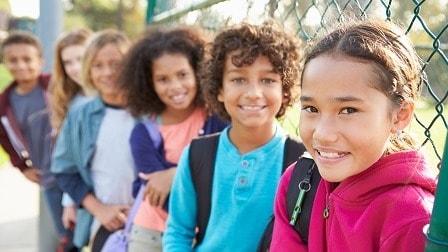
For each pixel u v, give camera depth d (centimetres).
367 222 111
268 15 230
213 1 250
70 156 287
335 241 118
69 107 343
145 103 253
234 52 184
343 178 110
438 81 464
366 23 118
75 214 346
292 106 193
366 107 107
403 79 111
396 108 111
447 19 408
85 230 293
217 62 191
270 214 177
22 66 409
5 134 421
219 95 197
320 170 112
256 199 178
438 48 133
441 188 89
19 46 409
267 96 182
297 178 139
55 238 414
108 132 279
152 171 237
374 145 108
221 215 183
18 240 505
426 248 92
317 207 127
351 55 108
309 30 218
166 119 251
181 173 195
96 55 285
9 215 584
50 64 423
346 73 107
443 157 89
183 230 196
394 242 105
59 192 390
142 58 249
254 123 180
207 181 188
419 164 111
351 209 116
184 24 279
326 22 163
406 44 116
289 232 138
